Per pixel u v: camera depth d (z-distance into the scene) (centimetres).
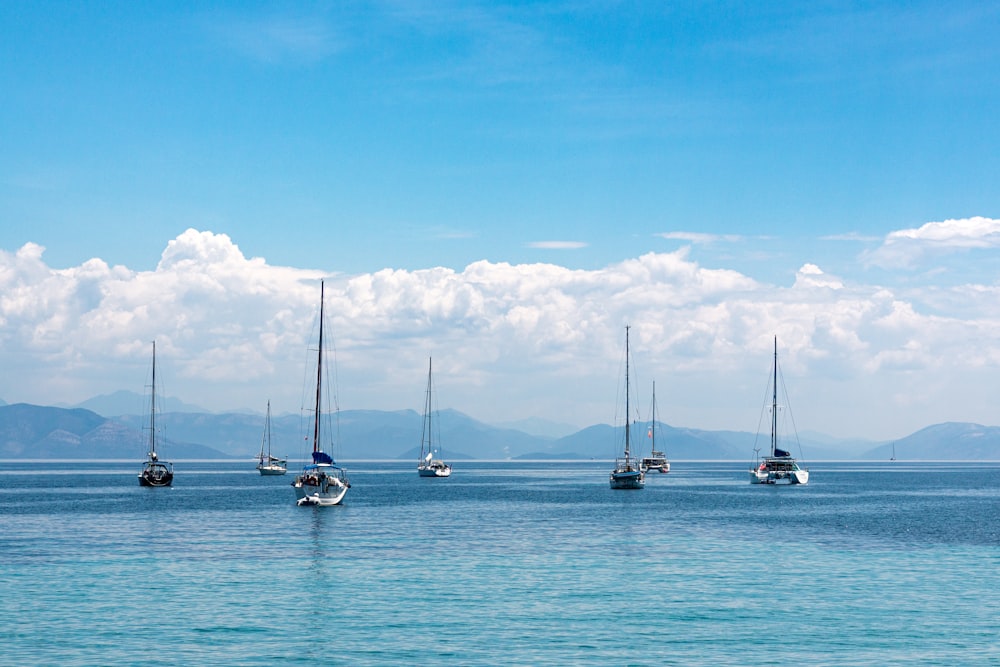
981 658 4516
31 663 4350
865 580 6481
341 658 4475
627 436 19725
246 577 6519
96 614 5291
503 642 4762
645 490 19612
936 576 6656
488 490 19375
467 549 8094
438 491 18838
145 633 4881
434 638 4834
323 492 13025
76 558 7419
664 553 7869
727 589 6119
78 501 14625
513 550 8031
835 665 4397
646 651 4612
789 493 18700
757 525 10594
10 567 6925
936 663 4438
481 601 5712
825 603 5672
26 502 14375
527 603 5653
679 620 5228
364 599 5753
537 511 12788
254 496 16038
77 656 4459
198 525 10262
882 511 13100
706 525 10562
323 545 8331
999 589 6138
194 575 6588
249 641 4753
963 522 11100
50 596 5784
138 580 6366
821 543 8650
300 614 5334
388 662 4419
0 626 5003
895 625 5128
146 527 9988
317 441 12912
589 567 7038
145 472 19425
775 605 5619
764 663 4425
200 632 4912
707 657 4512
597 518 11550
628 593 5969
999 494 18625
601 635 4903
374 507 13438
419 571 6812
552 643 4747
